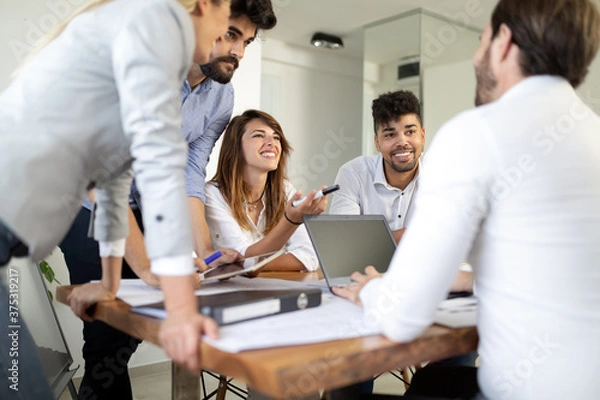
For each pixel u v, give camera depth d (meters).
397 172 2.14
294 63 5.21
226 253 1.37
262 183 2.00
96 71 0.82
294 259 1.60
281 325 0.73
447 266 0.68
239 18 1.46
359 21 4.52
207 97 1.86
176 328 0.66
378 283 0.79
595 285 0.72
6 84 2.29
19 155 0.76
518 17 0.79
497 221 0.73
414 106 2.06
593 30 0.78
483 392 0.80
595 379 0.70
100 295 0.95
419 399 0.91
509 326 0.73
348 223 1.23
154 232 0.71
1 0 2.28
